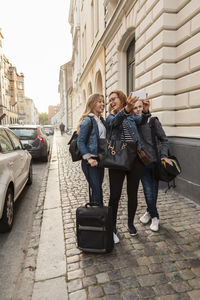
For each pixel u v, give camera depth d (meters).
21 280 2.19
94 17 12.95
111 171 2.58
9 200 3.26
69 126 41.81
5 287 2.12
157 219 2.98
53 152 12.08
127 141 2.40
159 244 2.67
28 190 5.20
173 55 4.70
